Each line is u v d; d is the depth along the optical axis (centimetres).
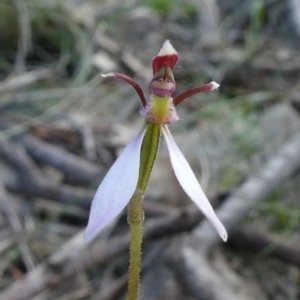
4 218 10
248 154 11
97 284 9
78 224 10
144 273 9
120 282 9
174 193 10
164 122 5
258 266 9
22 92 12
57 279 8
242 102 12
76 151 11
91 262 8
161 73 5
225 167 11
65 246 8
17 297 8
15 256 9
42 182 10
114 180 5
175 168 5
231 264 9
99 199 5
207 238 9
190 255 8
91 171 10
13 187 10
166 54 5
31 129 11
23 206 10
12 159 10
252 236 9
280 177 10
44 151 10
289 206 10
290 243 9
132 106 12
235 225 9
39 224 10
